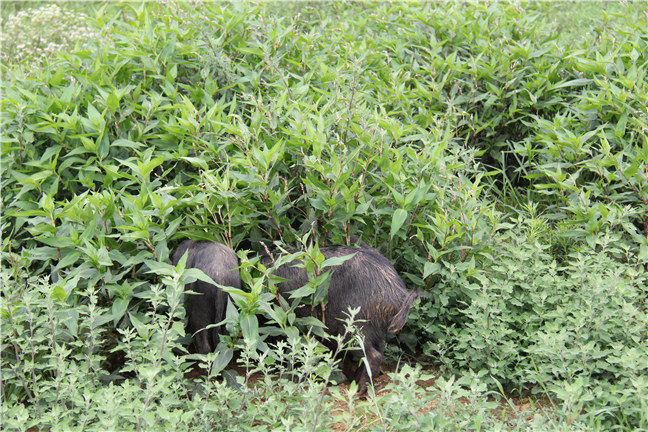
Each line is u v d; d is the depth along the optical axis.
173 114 6.87
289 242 5.80
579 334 4.96
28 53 11.51
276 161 5.86
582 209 6.38
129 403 4.24
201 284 5.18
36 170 6.40
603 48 8.33
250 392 4.66
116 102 6.40
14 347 4.82
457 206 5.96
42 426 4.44
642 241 5.95
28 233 6.22
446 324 5.83
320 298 5.20
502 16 9.00
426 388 4.96
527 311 5.72
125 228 5.08
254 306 4.87
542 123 7.29
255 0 8.43
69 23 12.80
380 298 5.27
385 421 4.34
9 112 6.41
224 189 5.39
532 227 6.27
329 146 5.77
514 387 5.32
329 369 4.43
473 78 8.00
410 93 7.68
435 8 9.72
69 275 5.09
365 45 8.37
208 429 4.32
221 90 7.21
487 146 8.20
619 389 4.66
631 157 6.62
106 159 6.45
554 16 12.81
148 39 7.25
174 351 5.54
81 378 4.70
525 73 8.27
